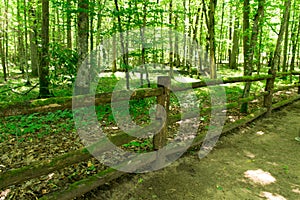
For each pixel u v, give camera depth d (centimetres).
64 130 457
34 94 780
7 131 444
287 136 436
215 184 278
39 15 832
